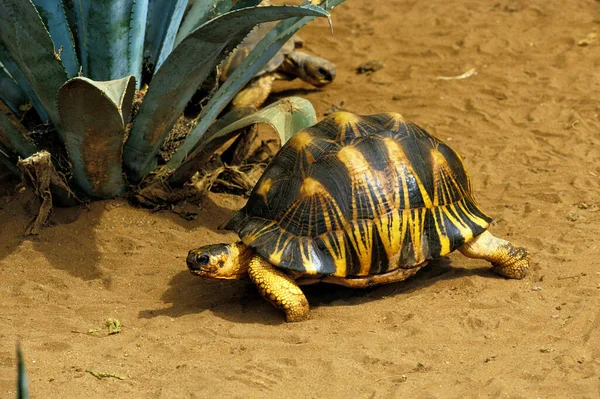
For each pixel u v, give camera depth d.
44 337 2.84
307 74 3.81
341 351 2.78
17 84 3.23
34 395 2.70
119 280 3.01
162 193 3.19
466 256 3.00
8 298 2.97
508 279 2.97
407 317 2.86
